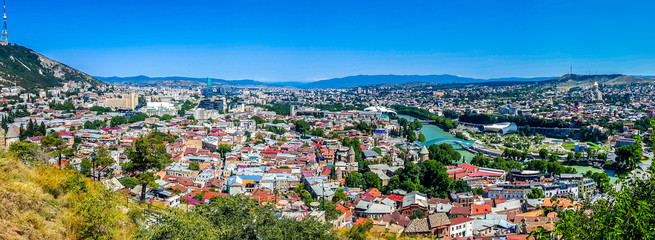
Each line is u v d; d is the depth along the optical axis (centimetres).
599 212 4875
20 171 7694
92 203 7231
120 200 9362
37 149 11225
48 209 6900
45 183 7619
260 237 7731
